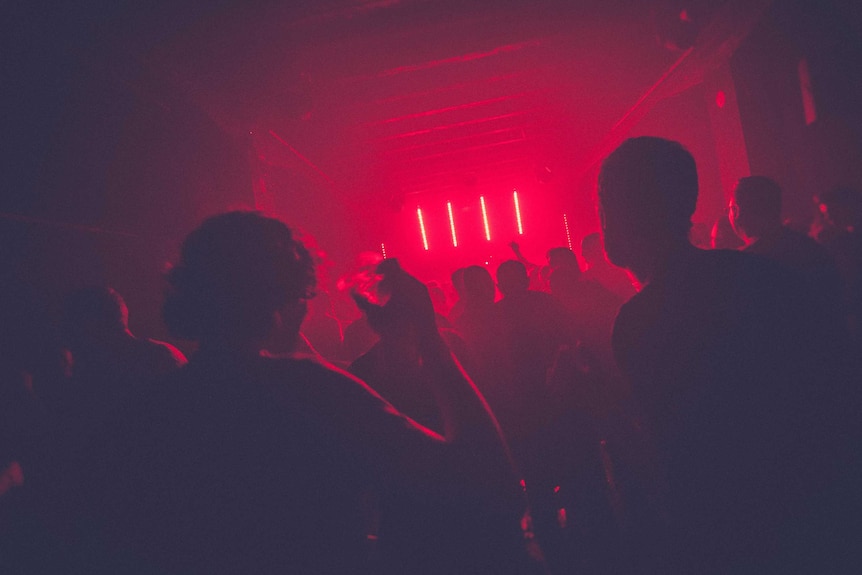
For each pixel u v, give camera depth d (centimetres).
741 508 137
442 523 127
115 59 513
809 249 290
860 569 130
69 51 456
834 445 134
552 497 329
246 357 119
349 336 409
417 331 126
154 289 567
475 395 120
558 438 328
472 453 113
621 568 276
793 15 575
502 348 345
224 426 112
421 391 214
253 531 108
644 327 152
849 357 138
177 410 114
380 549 134
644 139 158
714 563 138
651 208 154
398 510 126
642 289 157
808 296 143
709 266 149
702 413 142
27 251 400
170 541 108
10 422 262
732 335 141
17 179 395
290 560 107
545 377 339
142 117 574
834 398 135
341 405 114
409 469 109
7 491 202
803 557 132
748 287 144
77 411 291
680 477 144
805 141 618
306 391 115
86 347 301
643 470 265
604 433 280
